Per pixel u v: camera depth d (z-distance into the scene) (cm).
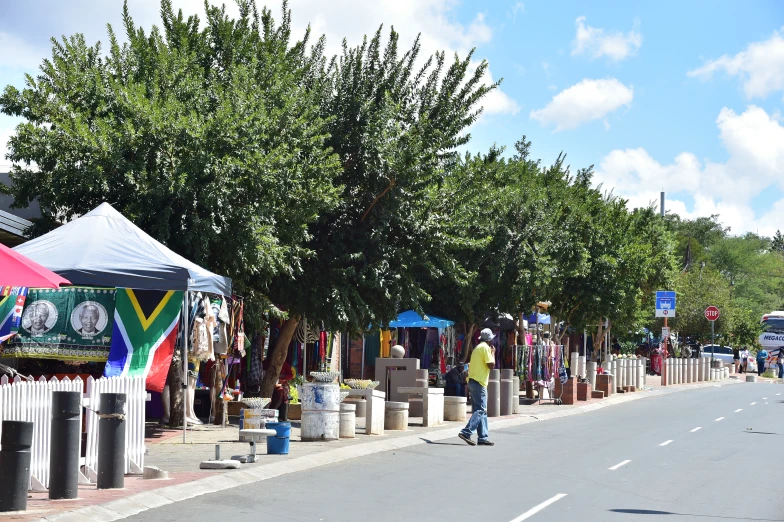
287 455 1469
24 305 1534
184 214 1750
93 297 1549
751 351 7538
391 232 2305
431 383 2998
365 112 2236
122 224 1577
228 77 2067
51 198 1805
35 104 1839
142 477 1194
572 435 2025
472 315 2983
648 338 6738
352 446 1628
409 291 2325
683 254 8012
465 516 1021
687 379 4912
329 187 2034
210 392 2041
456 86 2423
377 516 1007
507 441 1875
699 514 1080
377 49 2358
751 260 9288
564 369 3028
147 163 1770
